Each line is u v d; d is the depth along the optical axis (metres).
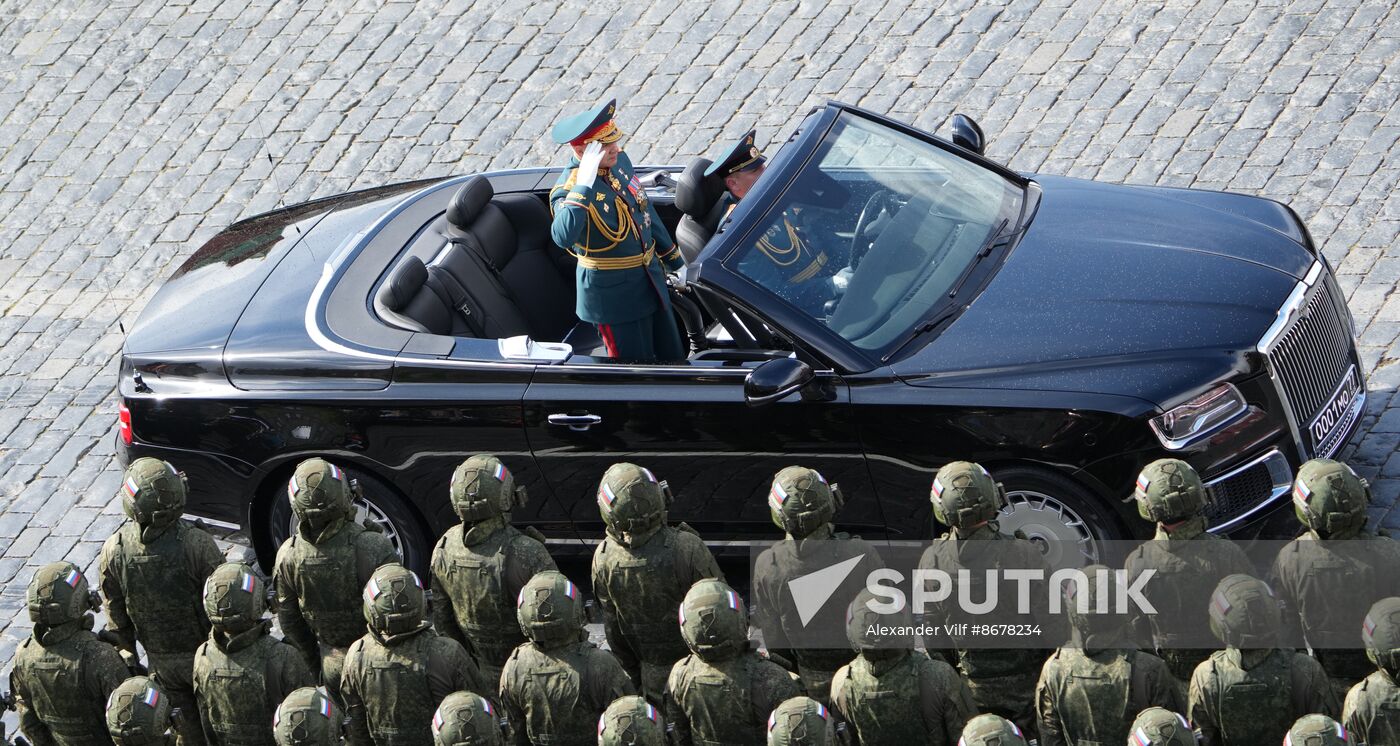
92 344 42.16
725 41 48.75
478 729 20.12
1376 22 43.69
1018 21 46.97
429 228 32.81
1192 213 30.73
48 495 36.31
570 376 28.36
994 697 23.77
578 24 50.81
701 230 31.61
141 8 55.72
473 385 28.73
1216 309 27.22
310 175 47.09
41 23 55.81
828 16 48.84
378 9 53.44
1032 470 26.48
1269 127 41.12
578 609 22.22
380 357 29.30
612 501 24.02
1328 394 28.09
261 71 51.78
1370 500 29.47
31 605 24.25
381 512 29.98
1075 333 27.05
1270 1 45.44
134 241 46.16
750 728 21.19
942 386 26.64
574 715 22.17
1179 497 22.08
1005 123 43.38
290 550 25.92
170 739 22.23
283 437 29.66
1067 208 30.86
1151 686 20.55
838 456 27.25
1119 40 45.34
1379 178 38.62
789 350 28.06
